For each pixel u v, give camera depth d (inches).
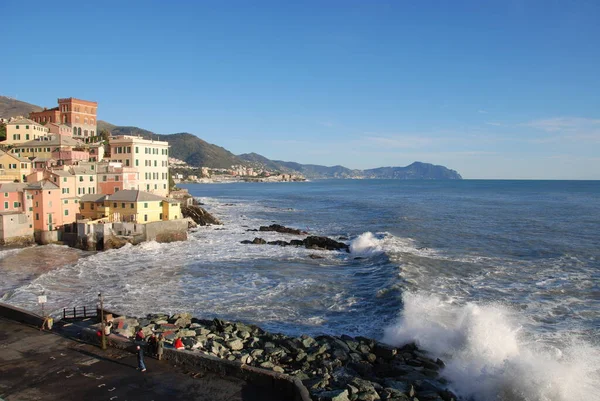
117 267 2401.6
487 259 2504.9
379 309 1675.7
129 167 3855.8
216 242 3257.9
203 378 1010.7
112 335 1211.9
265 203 7445.9
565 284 1956.2
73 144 4662.9
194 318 1526.8
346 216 5152.6
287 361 1198.3
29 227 3075.8
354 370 1167.6
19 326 1305.4
